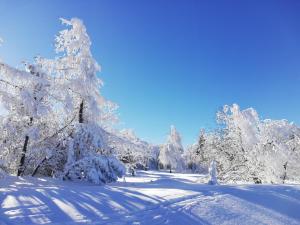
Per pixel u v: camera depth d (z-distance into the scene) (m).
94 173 16.97
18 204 10.52
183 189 15.38
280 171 28.48
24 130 18.56
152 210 11.22
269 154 28.61
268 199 15.27
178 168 79.62
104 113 23.42
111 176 17.58
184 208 11.98
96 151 20.84
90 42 21.70
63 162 20.48
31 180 16.91
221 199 14.06
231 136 30.67
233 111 30.44
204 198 13.87
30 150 19.66
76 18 21.38
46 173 21.23
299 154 29.86
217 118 31.69
